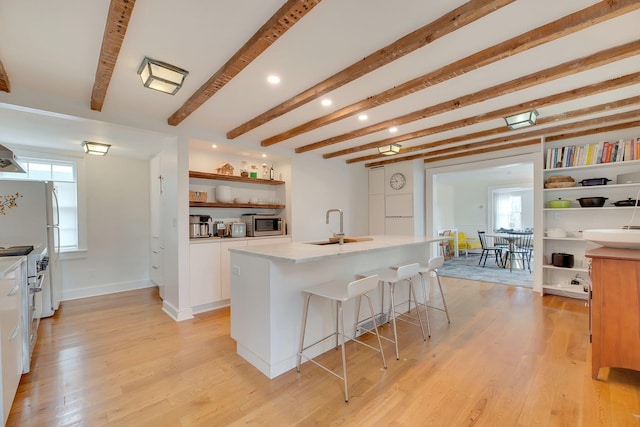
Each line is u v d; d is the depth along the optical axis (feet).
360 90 8.36
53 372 7.11
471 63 6.57
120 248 14.84
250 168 15.34
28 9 4.94
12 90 7.81
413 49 5.92
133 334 9.44
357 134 12.25
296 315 7.43
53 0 4.76
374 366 7.34
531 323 10.08
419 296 12.42
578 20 5.16
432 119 11.03
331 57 6.65
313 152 16.51
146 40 5.92
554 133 12.84
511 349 8.15
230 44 6.09
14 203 10.21
